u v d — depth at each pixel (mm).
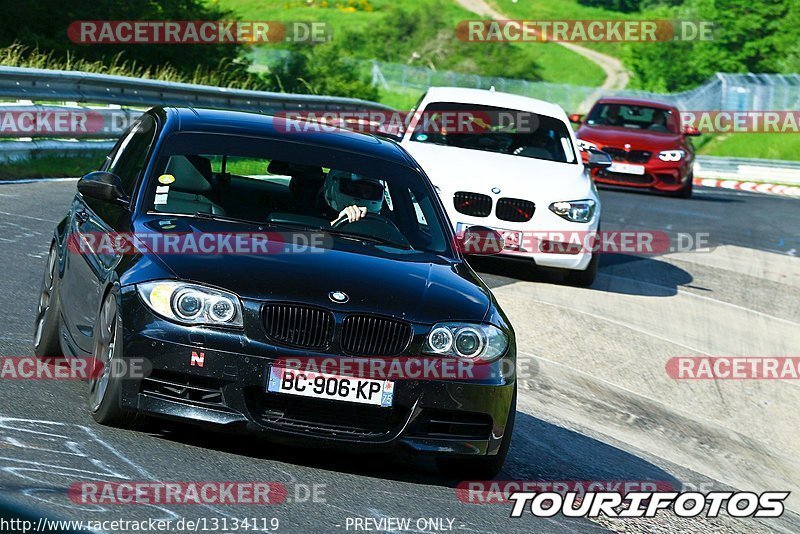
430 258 19219
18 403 17203
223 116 21375
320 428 16406
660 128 73125
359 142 21656
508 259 37438
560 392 27203
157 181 18984
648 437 25453
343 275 17328
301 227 18812
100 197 18734
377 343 16594
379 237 19297
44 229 34031
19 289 25906
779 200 84750
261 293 16375
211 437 17422
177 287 16266
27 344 21422
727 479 23875
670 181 69750
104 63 85062
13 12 82000
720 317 38938
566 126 40812
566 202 37062
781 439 28328
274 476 16016
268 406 16312
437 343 16875
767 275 48031
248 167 19688
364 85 116812
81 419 16984
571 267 37562
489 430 17391
